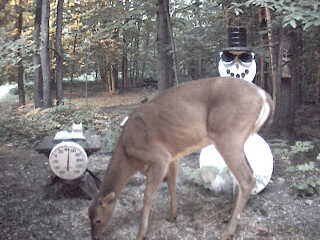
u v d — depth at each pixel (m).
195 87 2.68
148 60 13.01
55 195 3.43
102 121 6.50
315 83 8.73
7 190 3.65
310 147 4.51
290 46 5.52
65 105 7.18
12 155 4.88
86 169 3.52
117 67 14.59
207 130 2.65
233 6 4.46
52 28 10.35
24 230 2.88
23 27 10.01
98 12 8.09
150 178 2.66
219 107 2.60
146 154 2.65
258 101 2.62
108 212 2.63
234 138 2.59
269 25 5.61
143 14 7.77
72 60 11.36
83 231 2.88
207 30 7.25
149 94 12.90
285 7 3.71
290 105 5.67
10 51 5.44
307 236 2.80
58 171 3.30
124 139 2.72
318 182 3.54
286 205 3.29
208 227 2.94
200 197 3.39
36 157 4.78
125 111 8.20
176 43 7.56
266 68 7.58
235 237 2.78
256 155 3.41
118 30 9.30
